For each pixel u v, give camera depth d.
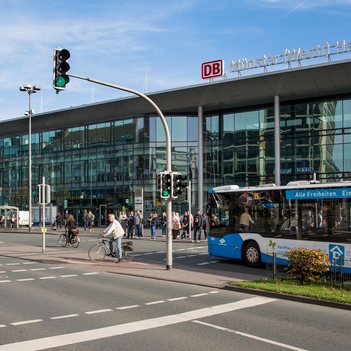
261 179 38.06
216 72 37.19
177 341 5.59
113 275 12.02
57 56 10.05
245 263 14.81
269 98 36.56
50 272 12.53
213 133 41.12
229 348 5.32
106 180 46.28
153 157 43.00
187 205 41.78
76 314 7.10
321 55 32.25
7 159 57.94
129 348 5.26
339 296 8.39
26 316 6.93
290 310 7.70
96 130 47.75
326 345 5.54
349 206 11.48
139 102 41.59
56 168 51.44
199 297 8.81
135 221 27.94
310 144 35.66
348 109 34.31
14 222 43.91
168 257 12.88
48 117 49.97
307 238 12.46
